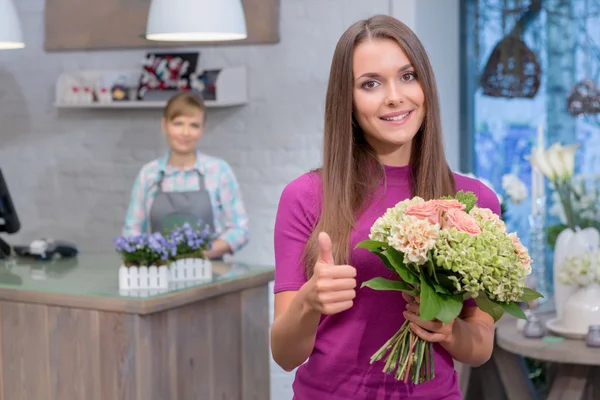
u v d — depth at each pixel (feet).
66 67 17.63
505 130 16.14
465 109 16.28
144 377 9.55
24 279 10.74
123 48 17.07
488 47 16.08
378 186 5.89
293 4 15.71
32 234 18.29
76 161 17.79
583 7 15.35
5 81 18.17
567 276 10.20
